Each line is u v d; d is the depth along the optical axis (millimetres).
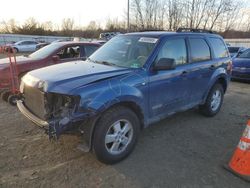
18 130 4461
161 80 3939
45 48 7539
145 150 3885
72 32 50875
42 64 6734
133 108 3646
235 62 10023
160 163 3527
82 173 3234
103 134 3207
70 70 3629
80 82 3145
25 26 48281
